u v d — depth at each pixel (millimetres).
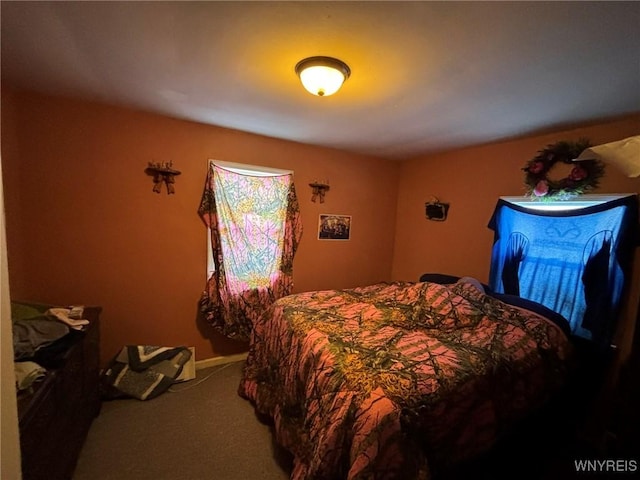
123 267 2420
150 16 1188
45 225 2139
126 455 1754
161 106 2225
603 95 1694
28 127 2037
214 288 2725
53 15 1194
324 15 1138
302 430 1579
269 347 2205
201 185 2662
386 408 1211
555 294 2287
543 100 1799
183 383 2537
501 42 1254
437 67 1483
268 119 2416
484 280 2887
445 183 3260
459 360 1541
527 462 1738
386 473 1140
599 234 2064
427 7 1064
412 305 2283
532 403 1687
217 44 1372
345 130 2617
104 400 2232
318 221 3338
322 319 2025
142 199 2441
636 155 1362
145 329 2549
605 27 1119
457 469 1362
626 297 1977
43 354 1327
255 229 2895
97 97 2092
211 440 1907
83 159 2215
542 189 2328
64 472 1453
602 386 2029
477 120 2197
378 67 1505
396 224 3904
